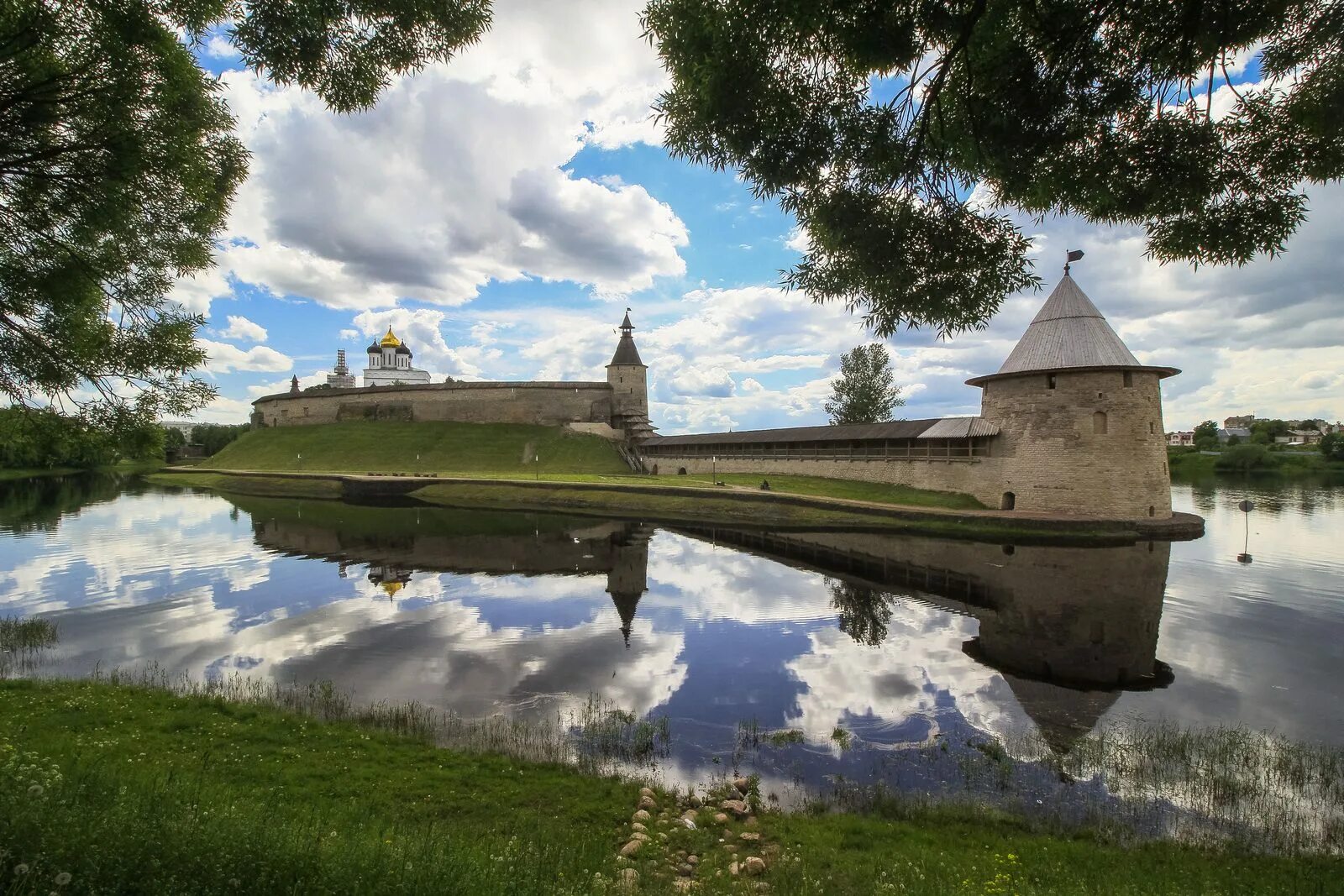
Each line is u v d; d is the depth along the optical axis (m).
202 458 105.06
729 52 5.98
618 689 11.85
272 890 3.88
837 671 12.84
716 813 7.46
